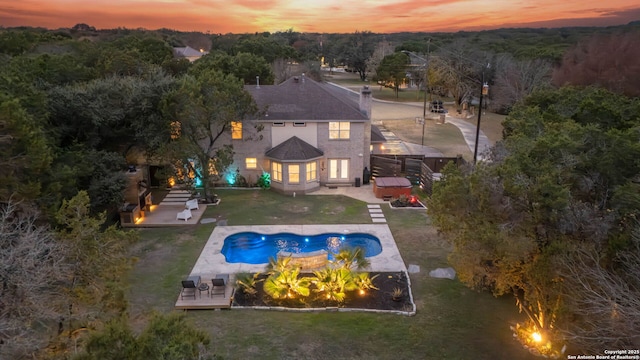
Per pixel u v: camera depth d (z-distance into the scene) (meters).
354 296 17.33
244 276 18.14
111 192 22.92
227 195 30.30
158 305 16.56
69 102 24.38
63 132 24.80
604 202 12.62
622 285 10.46
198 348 8.12
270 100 32.84
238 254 22.00
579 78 60.50
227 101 26.64
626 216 11.67
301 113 31.42
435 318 15.81
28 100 21.34
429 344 14.23
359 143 31.84
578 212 11.82
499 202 12.77
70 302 10.36
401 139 47.81
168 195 29.94
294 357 13.42
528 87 66.38
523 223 12.39
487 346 14.12
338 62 132.62
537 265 11.96
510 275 13.20
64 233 11.19
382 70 84.69
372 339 14.45
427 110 67.62
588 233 11.77
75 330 10.19
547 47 90.06
